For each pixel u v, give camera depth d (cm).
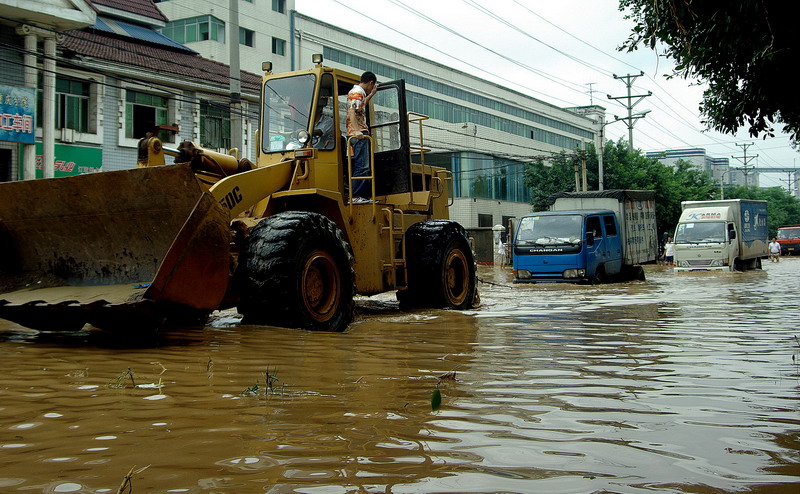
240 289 626
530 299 1180
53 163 1778
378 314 861
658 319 815
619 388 393
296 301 628
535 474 241
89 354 487
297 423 304
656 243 2155
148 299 516
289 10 3719
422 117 977
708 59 773
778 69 755
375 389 381
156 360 462
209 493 219
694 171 5691
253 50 3528
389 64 4359
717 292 1362
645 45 820
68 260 609
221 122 2397
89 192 569
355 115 799
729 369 461
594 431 298
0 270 627
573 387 394
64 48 1867
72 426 295
